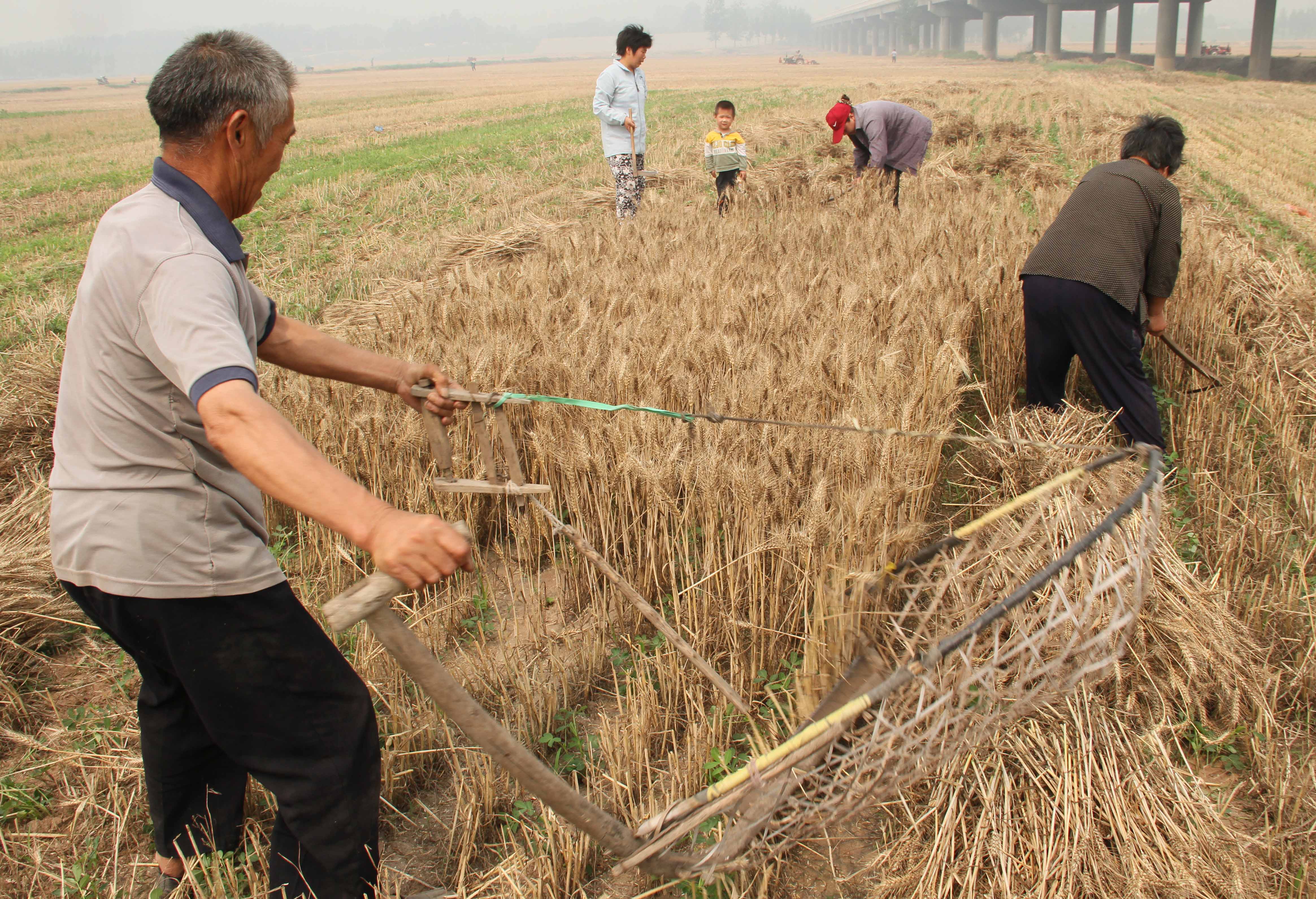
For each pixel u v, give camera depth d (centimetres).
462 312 575
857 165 994
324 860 227
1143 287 461
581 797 203
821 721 204
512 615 387
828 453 365
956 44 14525
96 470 198
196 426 200
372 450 444
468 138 2434
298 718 217
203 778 251
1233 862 247
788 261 682
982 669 210
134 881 267
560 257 750
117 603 203
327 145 2419
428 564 161
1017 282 580
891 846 257
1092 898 243
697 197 1248
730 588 336
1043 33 10612
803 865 264
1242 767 288
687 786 280
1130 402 459
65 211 1638
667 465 344
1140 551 237
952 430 460
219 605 204
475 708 181
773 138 1842
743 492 331
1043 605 283
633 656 347
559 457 381
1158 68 6431
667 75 8262
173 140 198
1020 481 407
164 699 230
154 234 187
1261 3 5284
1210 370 552
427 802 292
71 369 198
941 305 512
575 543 271
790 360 436
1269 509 408
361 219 1339
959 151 1469
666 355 425
